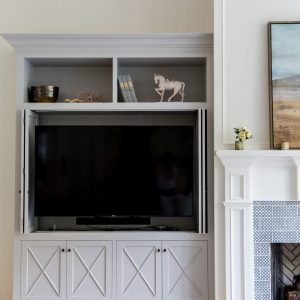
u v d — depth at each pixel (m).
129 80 3.72
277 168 3.42
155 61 3.85
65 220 3.95
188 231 3.66
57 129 3.73
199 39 3.60
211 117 3.60
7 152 3.99
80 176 3.72
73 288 3.56
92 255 3.58
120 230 3.74
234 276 3.38
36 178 3.70
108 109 3.65
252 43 3.48
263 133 3.44
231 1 3.51
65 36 3.58
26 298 3.56
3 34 3.55
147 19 4.02
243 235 3.39
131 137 3.73
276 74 3.43
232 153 3.31
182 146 3.72
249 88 3.47
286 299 3.63
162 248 3.57
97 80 4.03
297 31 3.44
